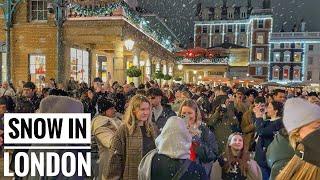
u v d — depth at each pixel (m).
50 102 2.90
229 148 4.13
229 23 82.00
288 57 73.00
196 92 14.03
